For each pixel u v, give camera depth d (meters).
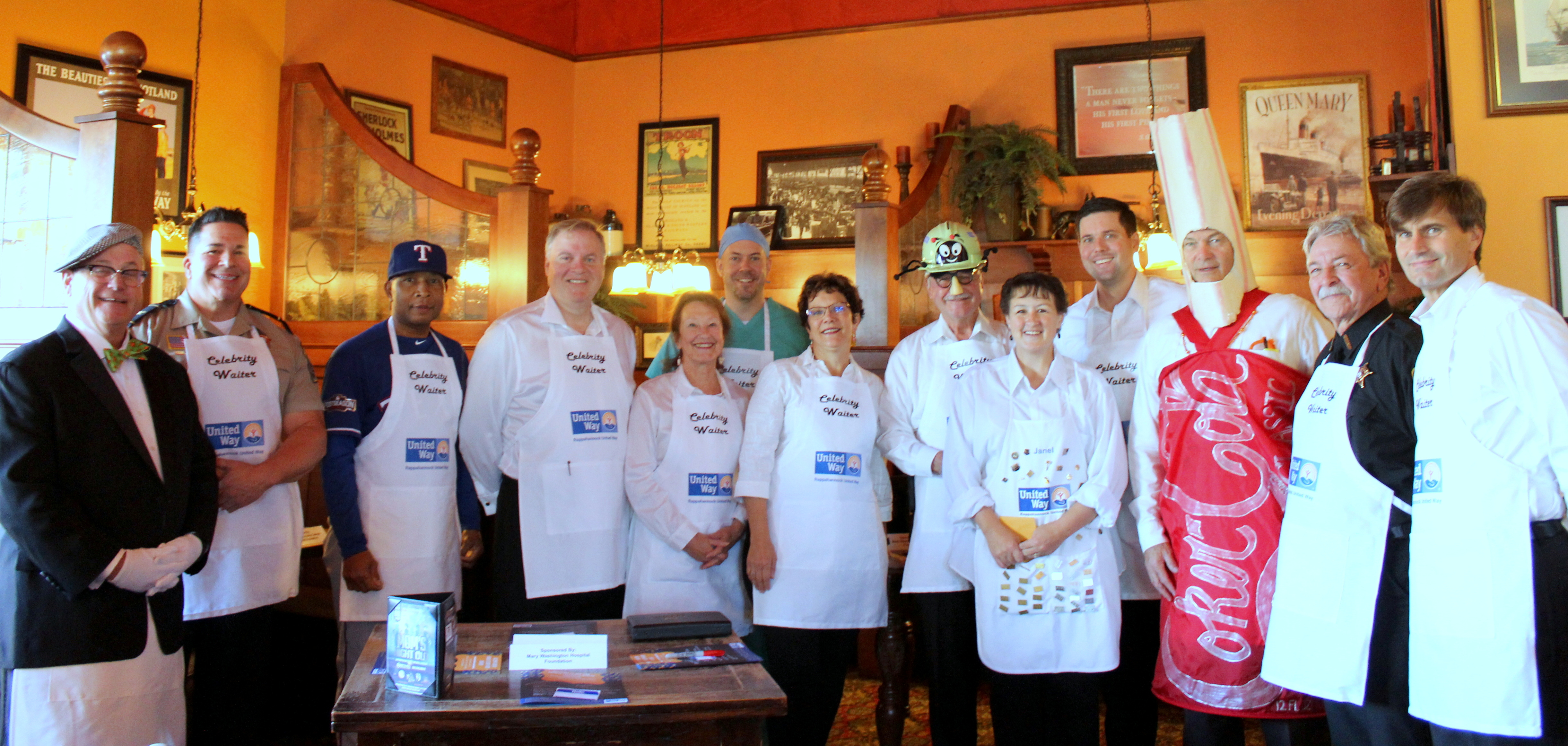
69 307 2.21
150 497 2.14
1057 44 6.88
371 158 5.46
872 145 7.12
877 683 4.13
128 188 2.98
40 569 2.01
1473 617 1.76
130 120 2.98
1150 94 6.66
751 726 1.69
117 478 2.10
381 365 2.71
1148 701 2.73
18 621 2.04
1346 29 6.44
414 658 1.68
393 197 5.33
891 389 2.86
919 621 3.85
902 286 5.63
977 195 6.24
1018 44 6.93
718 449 2.73
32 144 3.13
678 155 7.47
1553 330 1.74
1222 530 2.26
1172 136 2.43
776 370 2.74
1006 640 2.43
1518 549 1.74
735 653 1.94
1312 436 2.10
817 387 2.70
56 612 2.04
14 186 3.14
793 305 7.05
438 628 1.66
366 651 1.97
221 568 2.47
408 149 6.59
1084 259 2.81
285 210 5.73
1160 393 2.41
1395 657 1.95
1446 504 1.82
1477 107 4.35
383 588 2.65
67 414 2.06
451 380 2.82
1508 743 1.75
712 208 7.38
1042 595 2.41
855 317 2.82
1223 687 2.23
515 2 7.27
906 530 4.06
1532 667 1.71
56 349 2.11
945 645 2.67
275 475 2.47
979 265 2.79
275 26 5.98
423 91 6.70
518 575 2.65
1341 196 6.36
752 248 3.10
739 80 7.42
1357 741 2.04
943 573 2.66
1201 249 2.37
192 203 5.27
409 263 2.74
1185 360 2.36
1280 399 2.26
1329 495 2.04
